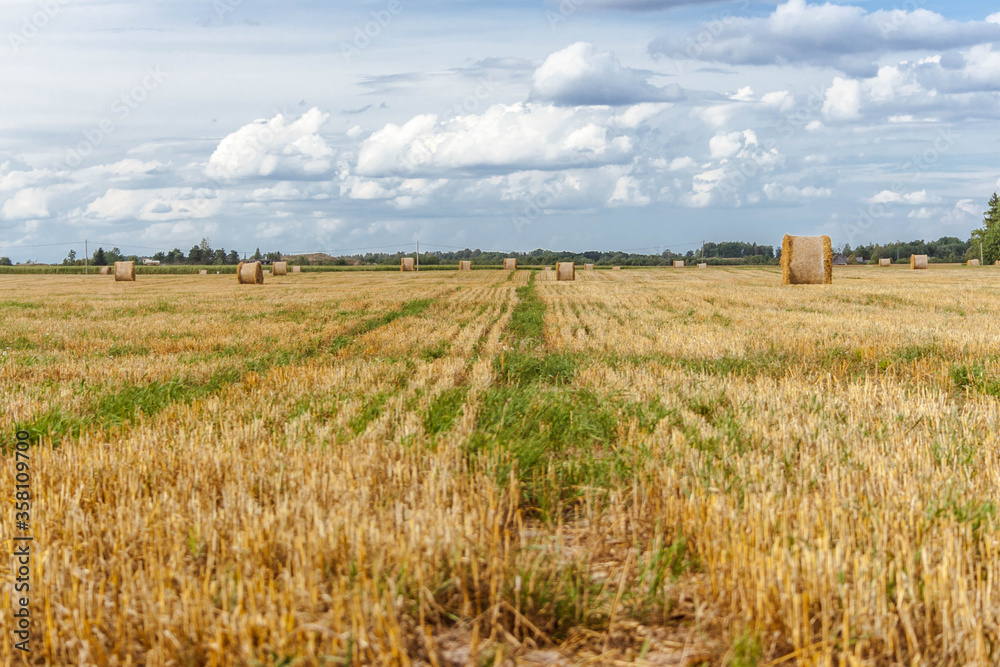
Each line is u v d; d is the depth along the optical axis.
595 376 10.02
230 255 142.38
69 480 4.87
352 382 9.73
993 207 113.12
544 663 3.03
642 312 21.83
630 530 4.38
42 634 3.21
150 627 3.06
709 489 4.65
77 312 23.38
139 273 91.19
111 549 3.96
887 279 45.75
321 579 3.47
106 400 8.30
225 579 3.44
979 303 23.38
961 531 3.80
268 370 11.18
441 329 18.44
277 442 6.18
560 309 24.14
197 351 14.05
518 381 10.16
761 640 2.96
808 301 25.33
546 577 3.59
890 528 3.90
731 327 16.41
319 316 21.94
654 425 6.81
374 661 2.83
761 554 3.40
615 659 3.05
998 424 6.63
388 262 119.12
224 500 4.48
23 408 7.64
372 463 5.29
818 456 5.49
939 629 3.08
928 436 6.12
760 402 7.75
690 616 3.42
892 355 11.32
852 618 3.01
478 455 5.50
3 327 17.94
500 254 127.06
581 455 5.93
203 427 6.72
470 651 2.95
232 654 2.87
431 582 3.45
